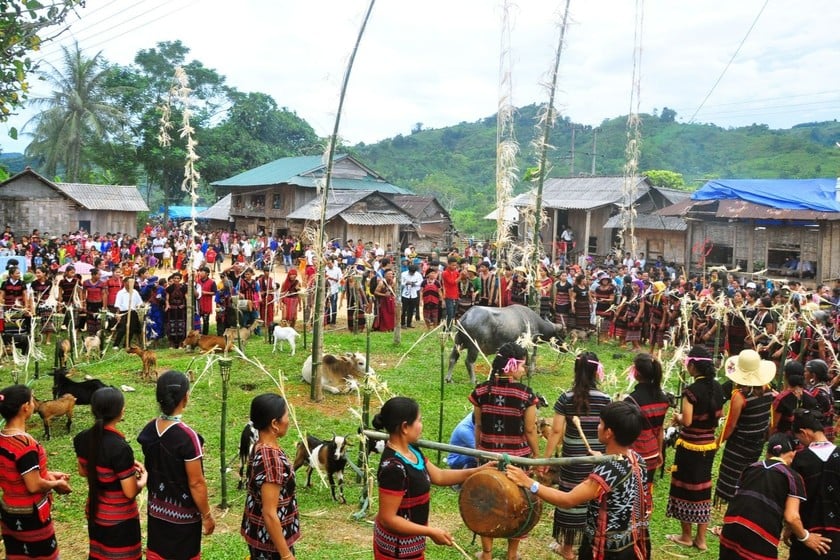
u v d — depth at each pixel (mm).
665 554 6738
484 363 15164
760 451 7316
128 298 16016
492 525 4668
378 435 4789
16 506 5043
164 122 16609
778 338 12344
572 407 6168
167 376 4930
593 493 4496
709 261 29047
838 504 5512
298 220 43062
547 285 18094
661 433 6367
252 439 7918
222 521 7277
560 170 65375
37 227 37969
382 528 4590
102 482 4805
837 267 25234
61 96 48625
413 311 20031
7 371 13672
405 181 73125
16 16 9414
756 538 5180
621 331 16875
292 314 18500
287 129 63562
